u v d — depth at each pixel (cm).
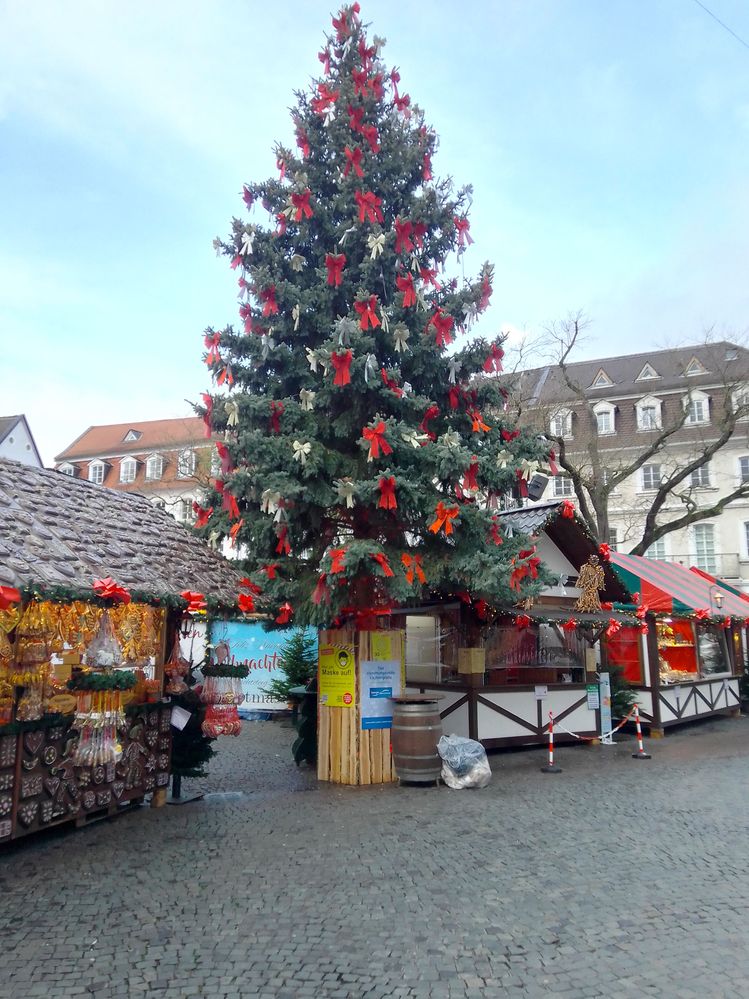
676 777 1084
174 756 934
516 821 816
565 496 3888
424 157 1089
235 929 520
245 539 1016
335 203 1027
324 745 1058
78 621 764
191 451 3111
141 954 482
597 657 1514
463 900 574
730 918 537
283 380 1031
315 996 430
